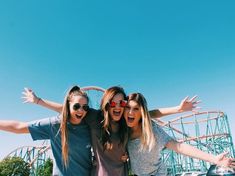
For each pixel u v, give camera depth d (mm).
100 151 1554
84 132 1597
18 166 13719
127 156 1581
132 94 1564
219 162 1338
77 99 1554
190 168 9992
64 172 1539
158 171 1544
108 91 1574
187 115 9867
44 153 11047
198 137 9477
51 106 1715
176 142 1531
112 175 1529
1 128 1540
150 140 1484
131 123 1562
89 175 1591
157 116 1635
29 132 1557
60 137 1562
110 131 1562
